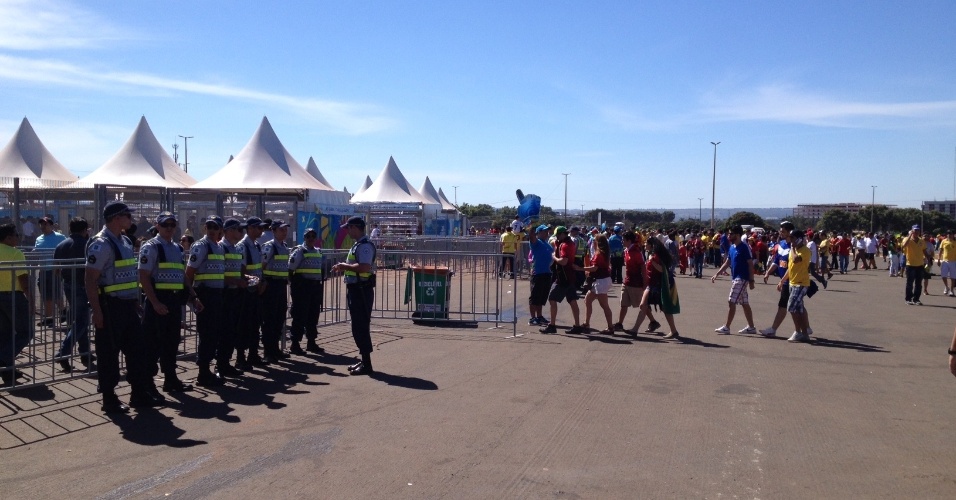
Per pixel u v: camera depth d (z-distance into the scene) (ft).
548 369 32.63
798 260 40.91
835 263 119.14
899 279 99.55
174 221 26.73
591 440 21.98
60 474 18.57
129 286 24.77
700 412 25.46
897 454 21.04
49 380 27.50
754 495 17.67
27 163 82.64
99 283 24.34
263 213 78.07
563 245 43.29
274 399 26.71
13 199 80.12
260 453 20.42
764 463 20.10
